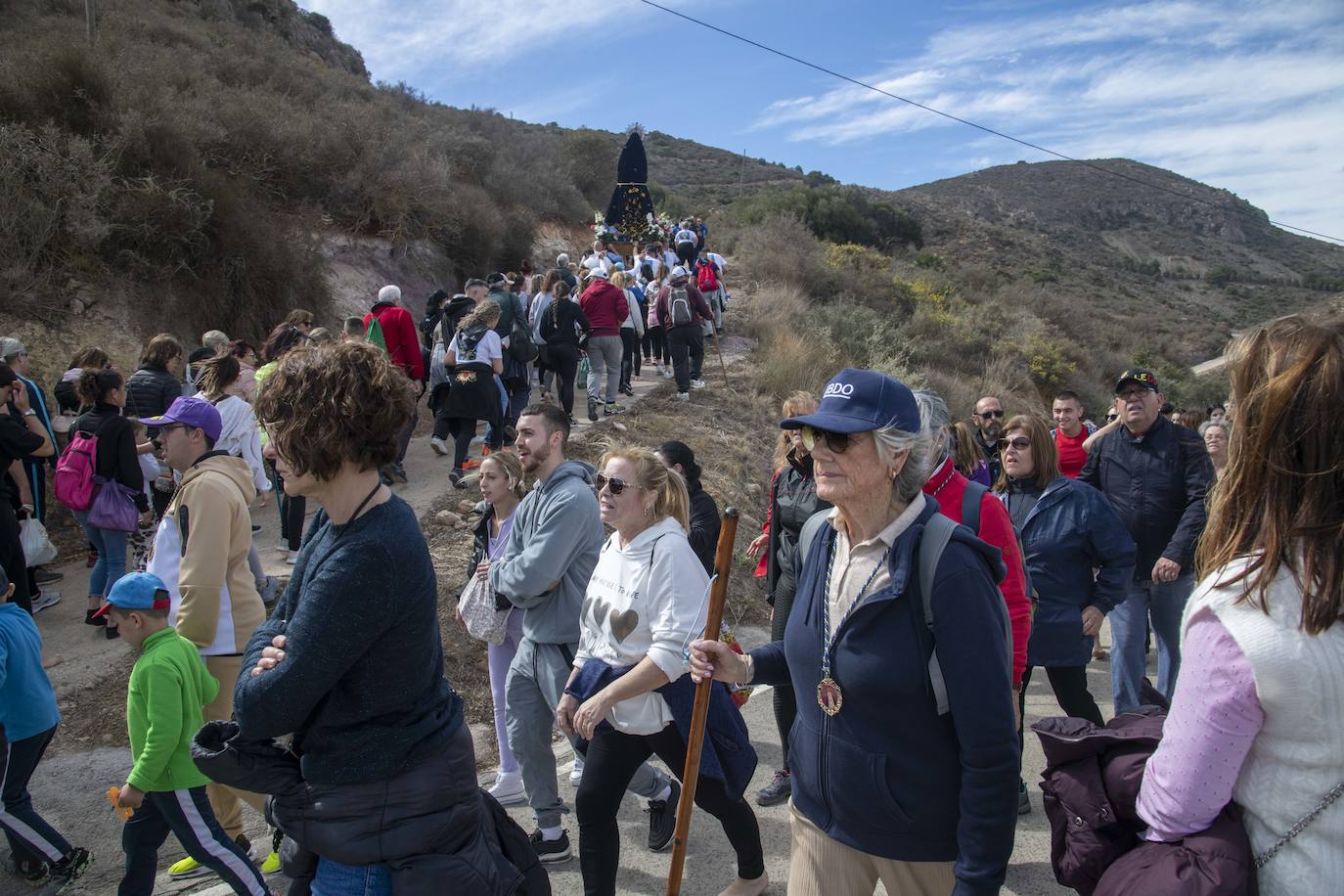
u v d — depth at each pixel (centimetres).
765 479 1033
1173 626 486
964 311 2389
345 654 189
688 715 305
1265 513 150
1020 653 333
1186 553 461
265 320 1141
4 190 937
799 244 2634
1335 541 141
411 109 2650
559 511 363
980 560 206
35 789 446
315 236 1351
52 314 927
